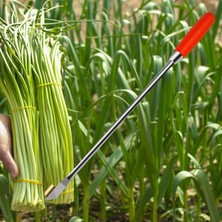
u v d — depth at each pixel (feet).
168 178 16.79
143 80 19.77
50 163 12.66
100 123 16.81
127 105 17.92
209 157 18.01
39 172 12.57
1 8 19.48
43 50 13.07
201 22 12.69
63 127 12.82
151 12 21.13
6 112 18.63
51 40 13.85
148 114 16.29
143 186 18.01
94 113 18.83
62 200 12.64
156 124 16.62
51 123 12.75
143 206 17.01
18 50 12.85
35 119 12.76
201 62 22.08
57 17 19.76
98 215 18.95
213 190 17.31
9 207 15.66
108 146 19.07
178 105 17.84
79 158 17.60
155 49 20.40
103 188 18.22
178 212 18.79
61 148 12.79
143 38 20.77
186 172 15.89
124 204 19.04
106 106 16.81
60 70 13.50
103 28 21.09
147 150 16.30
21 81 12.63
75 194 17.13
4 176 15.60
